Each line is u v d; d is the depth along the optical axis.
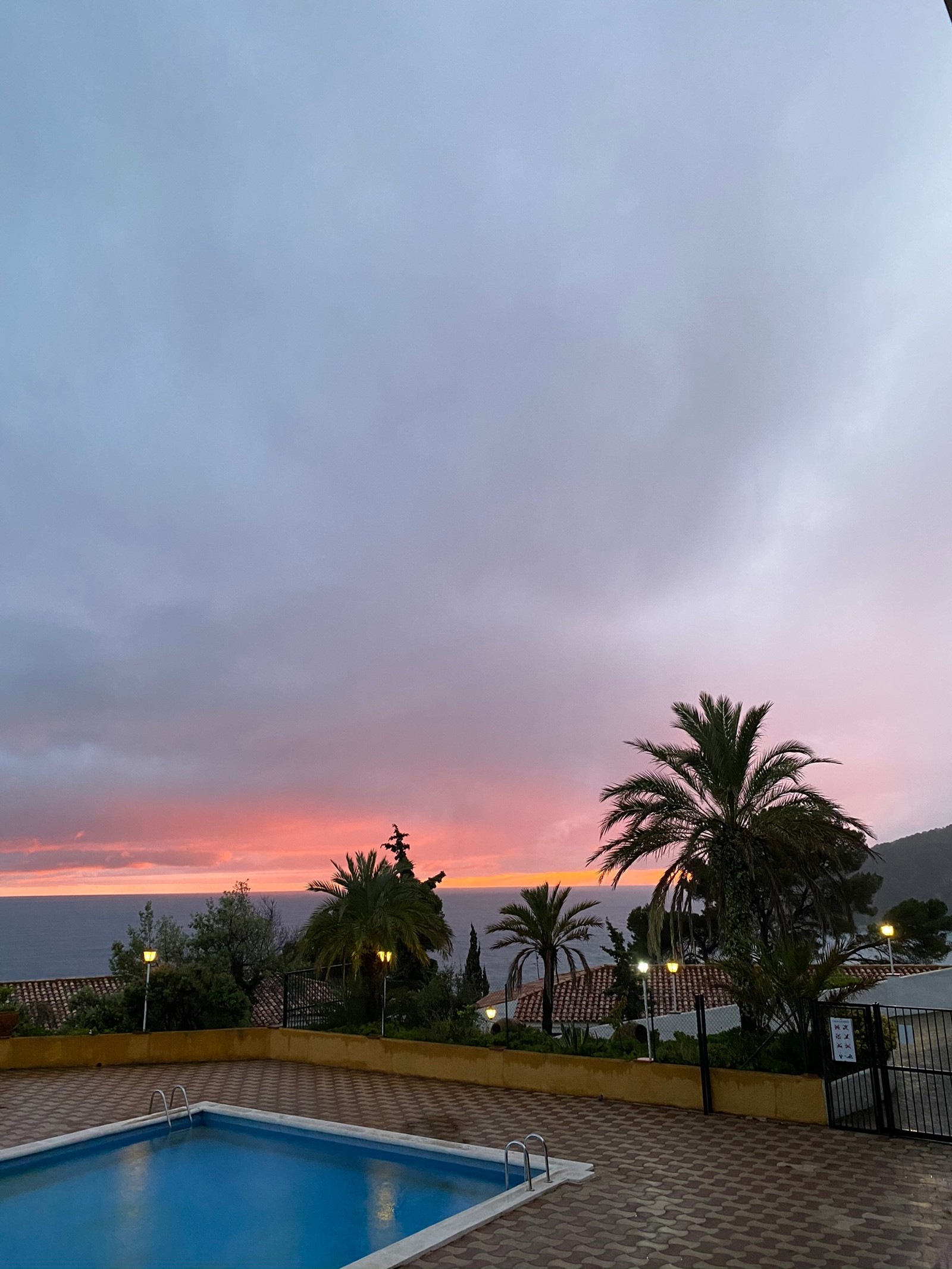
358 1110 13.98
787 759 17.69
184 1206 10.33
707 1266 7.70
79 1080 16.47
